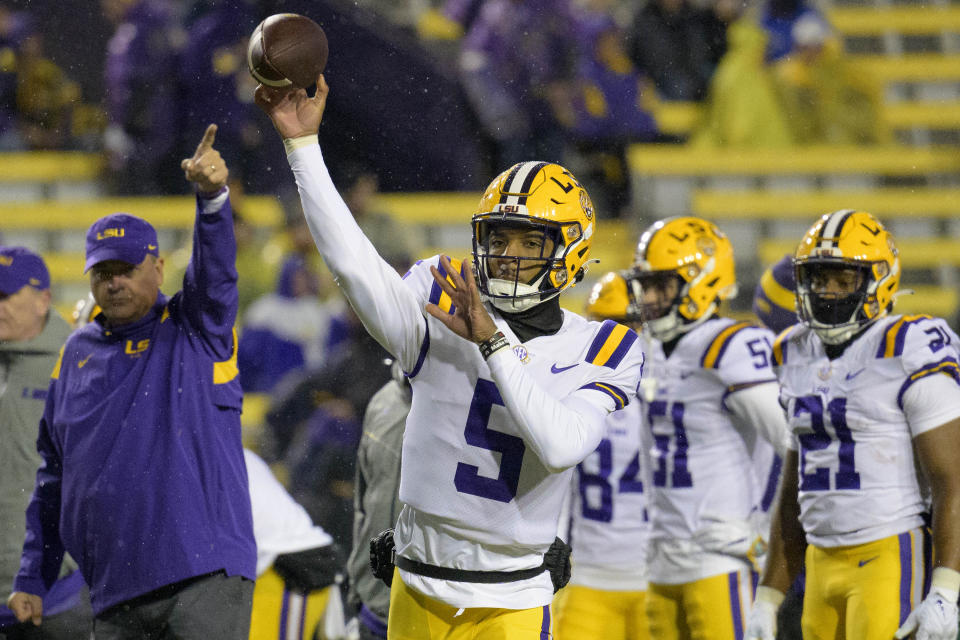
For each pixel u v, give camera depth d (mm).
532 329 11195
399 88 39375
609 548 18125
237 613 13648
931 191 44281
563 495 11258
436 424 10945
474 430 10852
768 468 16766
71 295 42062
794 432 14789
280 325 33531
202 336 14008
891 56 51594
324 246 10414
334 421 27125
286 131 10445
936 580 13328
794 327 15297
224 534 13664
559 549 11703
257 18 37875
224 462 13867
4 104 42250
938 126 48344
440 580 11039
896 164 44219
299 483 26766
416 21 41844
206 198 13352
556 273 11078
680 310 16609
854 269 14375
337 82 39219
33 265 16609
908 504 13984
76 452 13781
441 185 39969
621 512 18125
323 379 27984
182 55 37156
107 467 13562
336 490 26781
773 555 15047
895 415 14016
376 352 28094
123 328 13977
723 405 16219
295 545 16438
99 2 42562
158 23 37594
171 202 40438
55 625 16281
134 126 38594
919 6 52750
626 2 44438
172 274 36188
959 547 13305
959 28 51969
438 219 39625
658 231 16875
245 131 37312
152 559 13383
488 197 11172
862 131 44438
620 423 18172
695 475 16312
